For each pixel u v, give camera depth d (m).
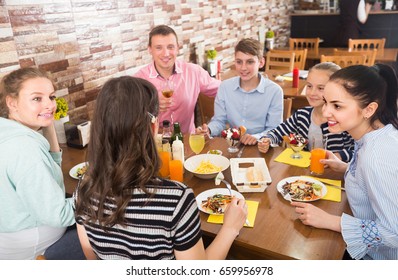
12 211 1.34
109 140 0.81
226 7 4.21
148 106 0.83
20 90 1.38
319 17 6.11
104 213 0.83
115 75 2.72
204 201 1.36
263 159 1.66
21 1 1.95
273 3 5.54
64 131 2.09
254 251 1.17
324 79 1.72
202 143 1.71
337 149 1.83
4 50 1.90
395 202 1.05
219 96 2.48
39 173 1.26
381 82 1.09
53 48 2.19
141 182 0.81
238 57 2.24
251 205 1.32
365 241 1.10
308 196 1.37
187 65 2.67
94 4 2.44
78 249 1.50
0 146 1.25
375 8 5.97
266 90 2.33
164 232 0.81
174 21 3.32
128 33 2.79
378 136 1.11
